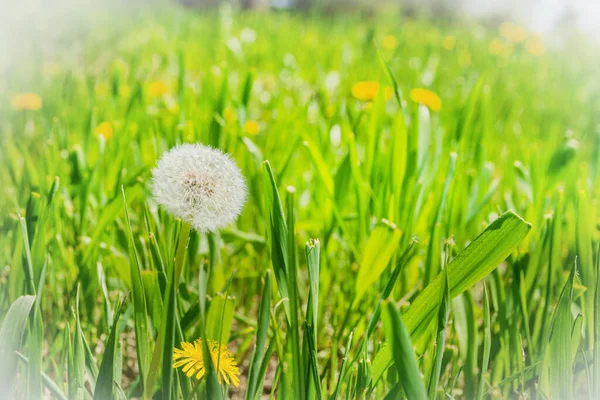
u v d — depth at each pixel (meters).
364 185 0.56
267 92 1.19
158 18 2.41
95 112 0.85
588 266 0.42
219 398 0.28
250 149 0.54
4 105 1.05
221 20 1.89
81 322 0.46
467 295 0.38
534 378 0.40
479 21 2.87
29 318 0.34
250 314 0.55
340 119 0.82
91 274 0.46
